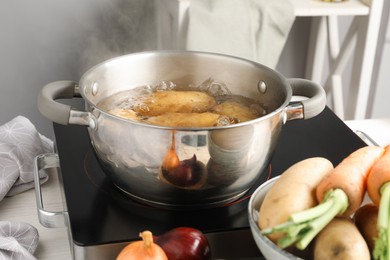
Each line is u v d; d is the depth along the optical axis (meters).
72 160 0.99
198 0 1.69
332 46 2.08
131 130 0.77
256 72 0.99
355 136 1.09
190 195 0.84
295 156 1.02
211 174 0.81
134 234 0.82
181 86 1.05
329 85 2.14
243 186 0.86
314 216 0.68
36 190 0.90
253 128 0.78
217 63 1.02
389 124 1.29
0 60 2.00
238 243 0.85
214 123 0.90
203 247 0.78
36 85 2.07
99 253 0.80
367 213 0.75
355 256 0.67
